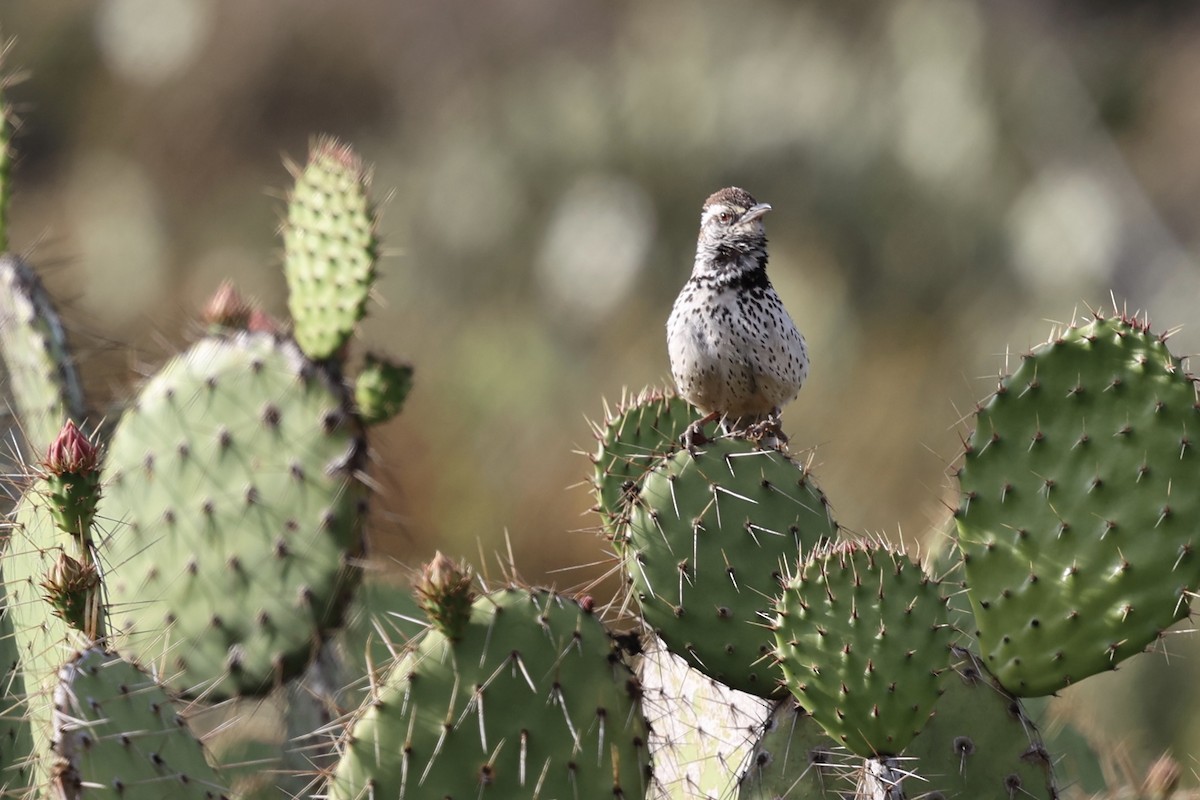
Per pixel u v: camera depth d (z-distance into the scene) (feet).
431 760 16.57
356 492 23.58
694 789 19.25
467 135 74.79
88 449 17.54
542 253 69.46
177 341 33.81
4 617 20.08
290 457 23.39
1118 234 67.82
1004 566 18.10
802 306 63.36
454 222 71.51
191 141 86.43
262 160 86.53
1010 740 17.62
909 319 64.59
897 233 65.26
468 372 64.18
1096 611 17.83
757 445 20.31
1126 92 75.72
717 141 66.69
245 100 86.53
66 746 16.15
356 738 16.60
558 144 70.18
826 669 16.16
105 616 20.56
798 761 17.78
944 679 16.39
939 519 22.99
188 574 23.04
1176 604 17.76
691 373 27.58
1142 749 33.22
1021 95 67.36
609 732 17.03
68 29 87.20
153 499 23.26
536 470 56.34
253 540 23.20
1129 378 18.10
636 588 18.26
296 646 23.15
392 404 26.61
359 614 25.04
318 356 24.14
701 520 18.24
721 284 27.14
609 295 66.80
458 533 52.85
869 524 55.26
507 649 16.85
